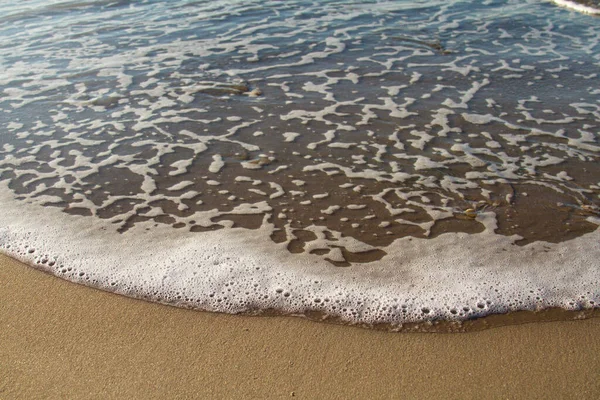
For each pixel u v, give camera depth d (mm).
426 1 8500
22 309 2883
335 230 3490
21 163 4340
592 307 2844
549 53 6465
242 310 2863
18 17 8008
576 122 4820
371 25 7434
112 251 3316
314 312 2848
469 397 2361
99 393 2396
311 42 6852
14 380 2465
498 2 8469
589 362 2514
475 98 5312
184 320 2799
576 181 3949
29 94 5582
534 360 2535
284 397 2371
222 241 3393
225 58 6391
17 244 3385
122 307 2891
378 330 2729
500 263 3158
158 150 4500
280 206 3744
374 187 3936
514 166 4160
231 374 2482
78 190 3971
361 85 5633
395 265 3166
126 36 7172
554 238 3361
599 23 7496
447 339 2668
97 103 5359
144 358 2570
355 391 2395
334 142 4551
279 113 5074
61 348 2635
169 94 5516
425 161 4250
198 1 8633
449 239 3373
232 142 4594
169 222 3592
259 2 8516
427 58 6320
